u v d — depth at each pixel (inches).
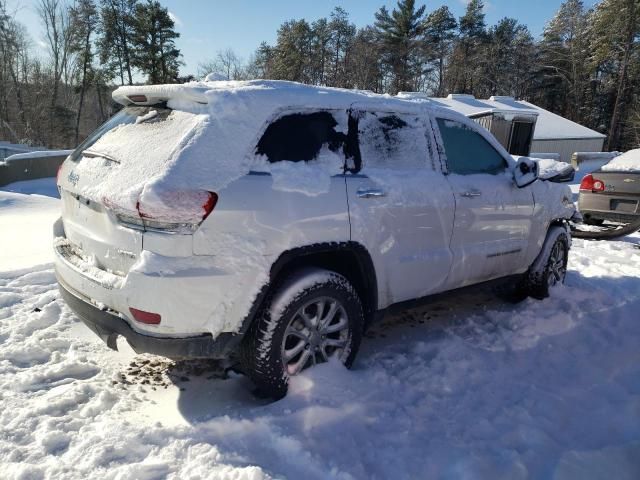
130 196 96.2
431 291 146.2
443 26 2121.1
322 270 119.3
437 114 149.9
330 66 2183.8
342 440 103.3
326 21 2149.4
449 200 143.4
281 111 114.3
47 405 111.1
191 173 98.9
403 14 1969.7
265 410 110.3
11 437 100.6
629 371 138.4
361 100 131.3
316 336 119.8
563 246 202.5
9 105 1812.3
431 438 105.9
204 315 100.9
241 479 90.0
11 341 141.8
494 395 124.2
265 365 111.3
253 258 104.3
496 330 163.9
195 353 104.3
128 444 98.7
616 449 102.2
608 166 319.9
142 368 131.7
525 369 138.8
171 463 94.3
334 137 123.3
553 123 1184.8
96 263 109.9
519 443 105.2
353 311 124.6
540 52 2226.9
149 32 1701.5
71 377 126.4
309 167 116.4
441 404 119.3
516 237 171.6
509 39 2236.7
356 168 126.3
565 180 193.9
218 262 100.4
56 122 1790.1
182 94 109.6
